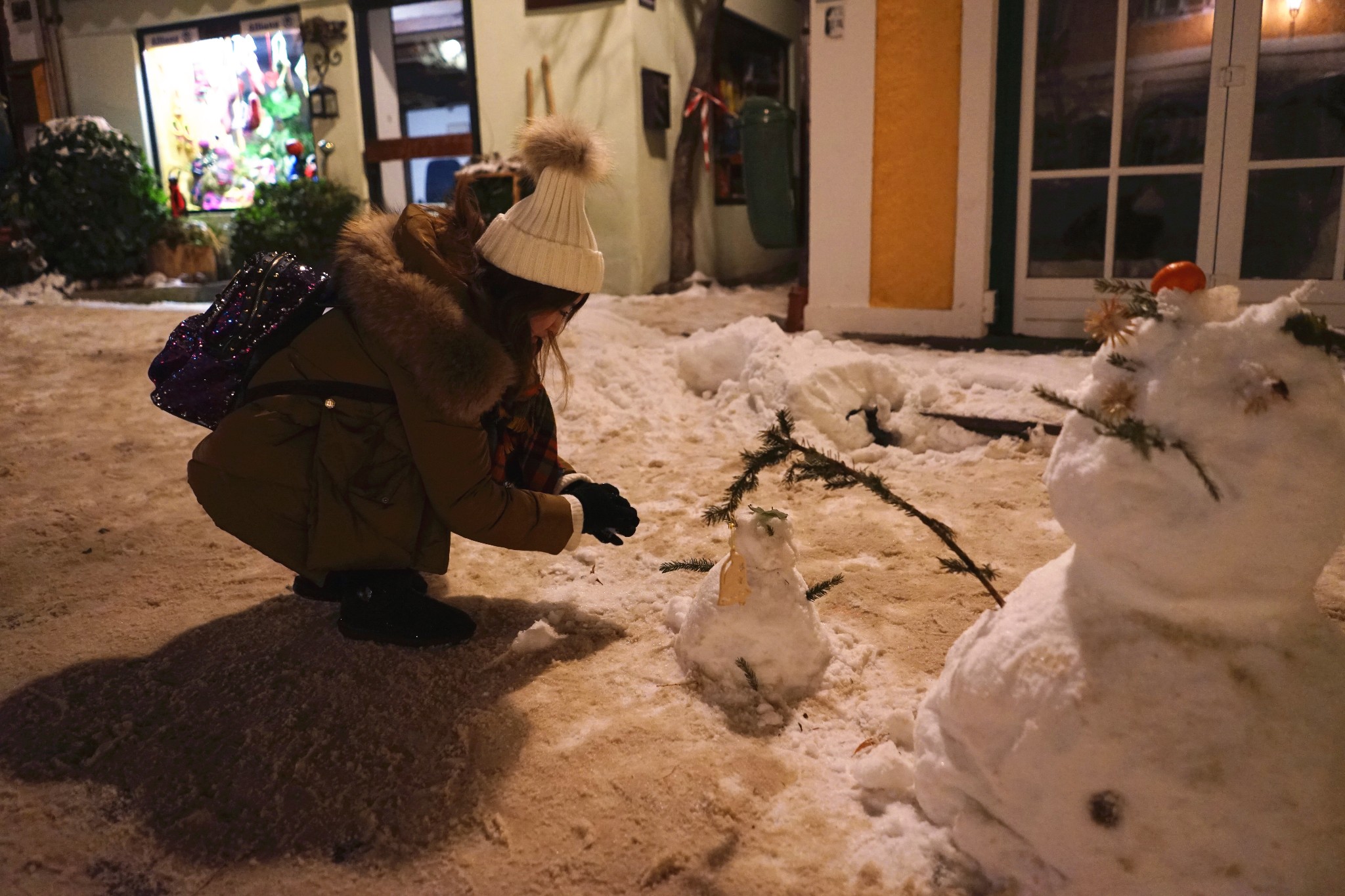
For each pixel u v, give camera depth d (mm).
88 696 2195
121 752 1980
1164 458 1331
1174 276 1381
